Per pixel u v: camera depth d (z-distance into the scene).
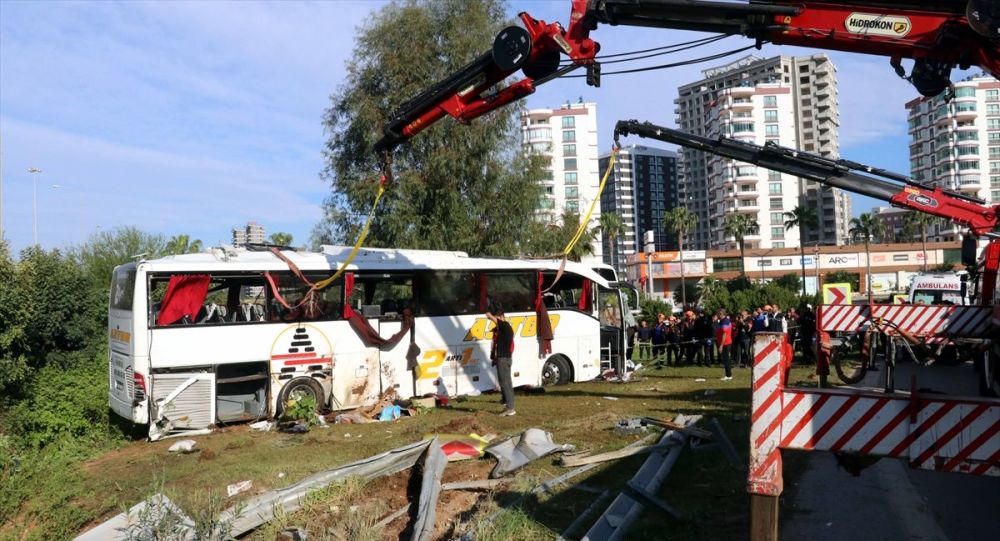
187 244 35.12
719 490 7.55
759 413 4.68
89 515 8.02
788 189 127.69
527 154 29.28
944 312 11.99
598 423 11.27
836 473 8.41
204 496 8.04
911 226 108.25
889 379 6.11
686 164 163.12
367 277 14.57
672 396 15.12
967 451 4.29
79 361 18.66
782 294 47.72
